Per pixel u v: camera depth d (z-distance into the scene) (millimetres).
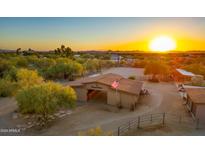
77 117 20891
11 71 37719
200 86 34062
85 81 27766
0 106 24734
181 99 28328
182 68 57688
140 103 26344
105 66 78312
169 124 18594
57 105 18438
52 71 46719
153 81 44094
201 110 19328
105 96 29688
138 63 81375
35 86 19266
